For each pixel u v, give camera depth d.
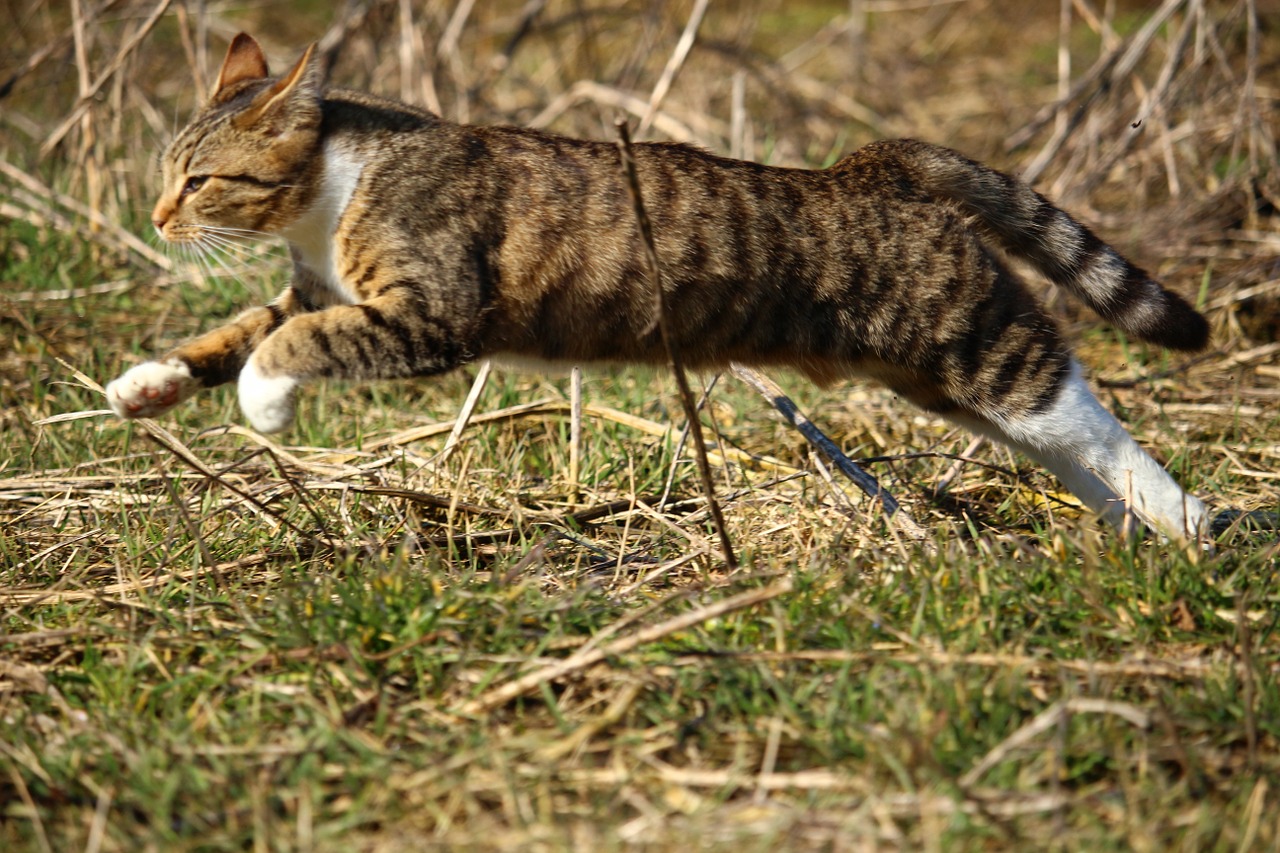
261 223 9.92
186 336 14.62
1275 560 9.54
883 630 8.38
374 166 9.69
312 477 11.27
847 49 26.31
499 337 9.91
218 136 9.77
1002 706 7.47
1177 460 11.95
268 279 15.32
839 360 10.46
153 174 17.59
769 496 11.18
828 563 9.52
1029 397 10.51
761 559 9.87
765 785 7.09
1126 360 14.59
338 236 9.78
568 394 13.59
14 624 8.88
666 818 6.90
